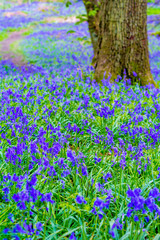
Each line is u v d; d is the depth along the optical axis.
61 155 3.41
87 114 4.66
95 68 7.94
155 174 3.18
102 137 3.78
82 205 2.61
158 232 2.45
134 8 7.15
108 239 2.31
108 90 6.16
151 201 1.99
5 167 3.12
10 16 43.47
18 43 23.77
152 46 19.16
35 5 53.41
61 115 4.73
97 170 3.37
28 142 3.45
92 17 10.33
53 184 2.95
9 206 2.50
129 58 7.39
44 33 28.83
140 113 4.98
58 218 2.63
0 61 13.13
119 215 2.54
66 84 6.52
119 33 7.30
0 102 4.79
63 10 43.38
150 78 7.62
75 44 21.23
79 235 2.52
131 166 3.43
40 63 14.12
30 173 3.23
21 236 2.13
